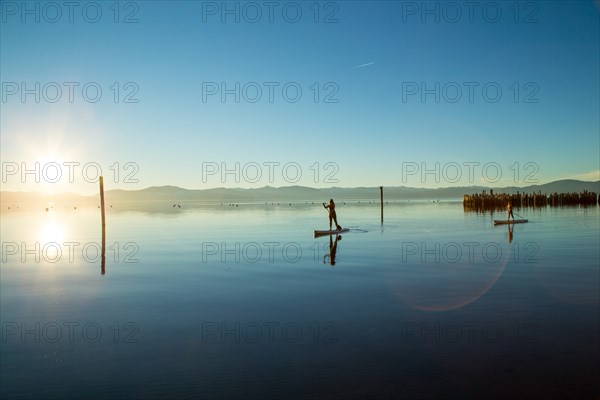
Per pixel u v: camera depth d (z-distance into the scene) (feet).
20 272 46.24
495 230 88.43
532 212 168.96
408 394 16.92
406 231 88.63
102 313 29.17
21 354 21.79
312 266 47.47
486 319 26.30
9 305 31.58
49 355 21.62
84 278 42.37
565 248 58.70
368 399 16.58
